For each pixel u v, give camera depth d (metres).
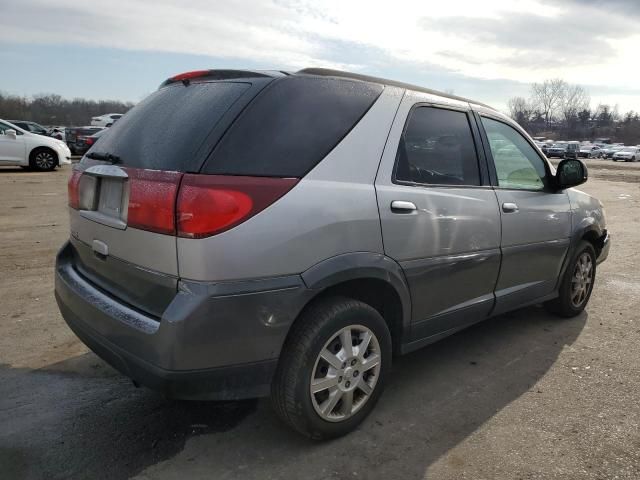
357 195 2.66
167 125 2.62
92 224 2.79
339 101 2.76
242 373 2.36
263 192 2.32
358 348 2.74
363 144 2.76
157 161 2.43
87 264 2.98
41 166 16.42
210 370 2.28
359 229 2.64
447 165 3.30
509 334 4.37
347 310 2.63
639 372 3.67
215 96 2.62
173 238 2.26
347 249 2.60
